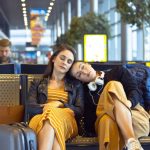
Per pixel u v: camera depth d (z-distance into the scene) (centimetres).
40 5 2862
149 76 370
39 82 357
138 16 782
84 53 916
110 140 312
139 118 335
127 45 1502
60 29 3403
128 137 308
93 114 357
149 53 1156
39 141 289
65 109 331
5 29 3400
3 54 604
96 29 1509
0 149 253
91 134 355
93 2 1909
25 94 359
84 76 357
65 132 319
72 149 332
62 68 353
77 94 355
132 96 340
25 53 3625
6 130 252
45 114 301
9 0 2533
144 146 336
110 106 316
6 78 363
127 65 383
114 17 1783
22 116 327
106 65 410
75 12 2786
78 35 1523
